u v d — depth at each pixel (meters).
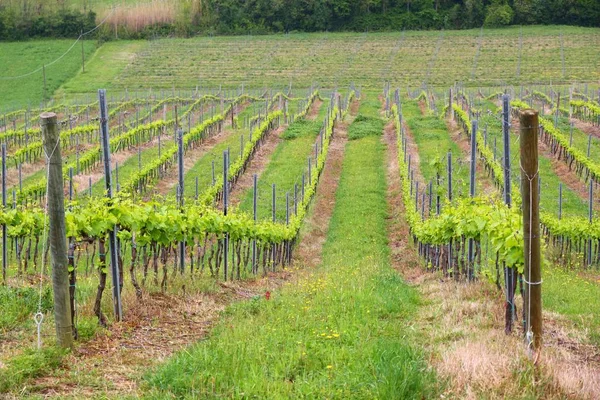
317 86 81.50
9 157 35.00
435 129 46.38
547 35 101.62
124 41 98.75
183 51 95.94
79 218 9.95
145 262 12.73
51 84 80.44
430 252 19.48
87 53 92.31
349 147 42.69
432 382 7.45
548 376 7.50
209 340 9.37
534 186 8.48
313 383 7.43
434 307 11.97
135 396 6.96
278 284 16.66
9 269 16.89
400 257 21.94
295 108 60.41
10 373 7.33
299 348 8.59
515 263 9.80
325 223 27.33
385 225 26.52
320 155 35.28
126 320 10.47
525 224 8.56
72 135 43.34
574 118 50.06
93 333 9.52
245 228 17.61
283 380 7.71
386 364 7.65
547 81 80.19
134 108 64.06
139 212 11.73
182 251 15.11
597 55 90.44
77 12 96.31
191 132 38.94
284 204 28.50
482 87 78.19
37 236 16.05
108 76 84.75
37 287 11.73
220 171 34.09
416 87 79.25
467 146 39.88
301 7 111.00
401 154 34.28
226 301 13.05
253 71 89.00
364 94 74.06
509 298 9.91
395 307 12.00
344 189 32.25
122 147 39.12
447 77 84.25
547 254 22.70
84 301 11.06
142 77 84.75
